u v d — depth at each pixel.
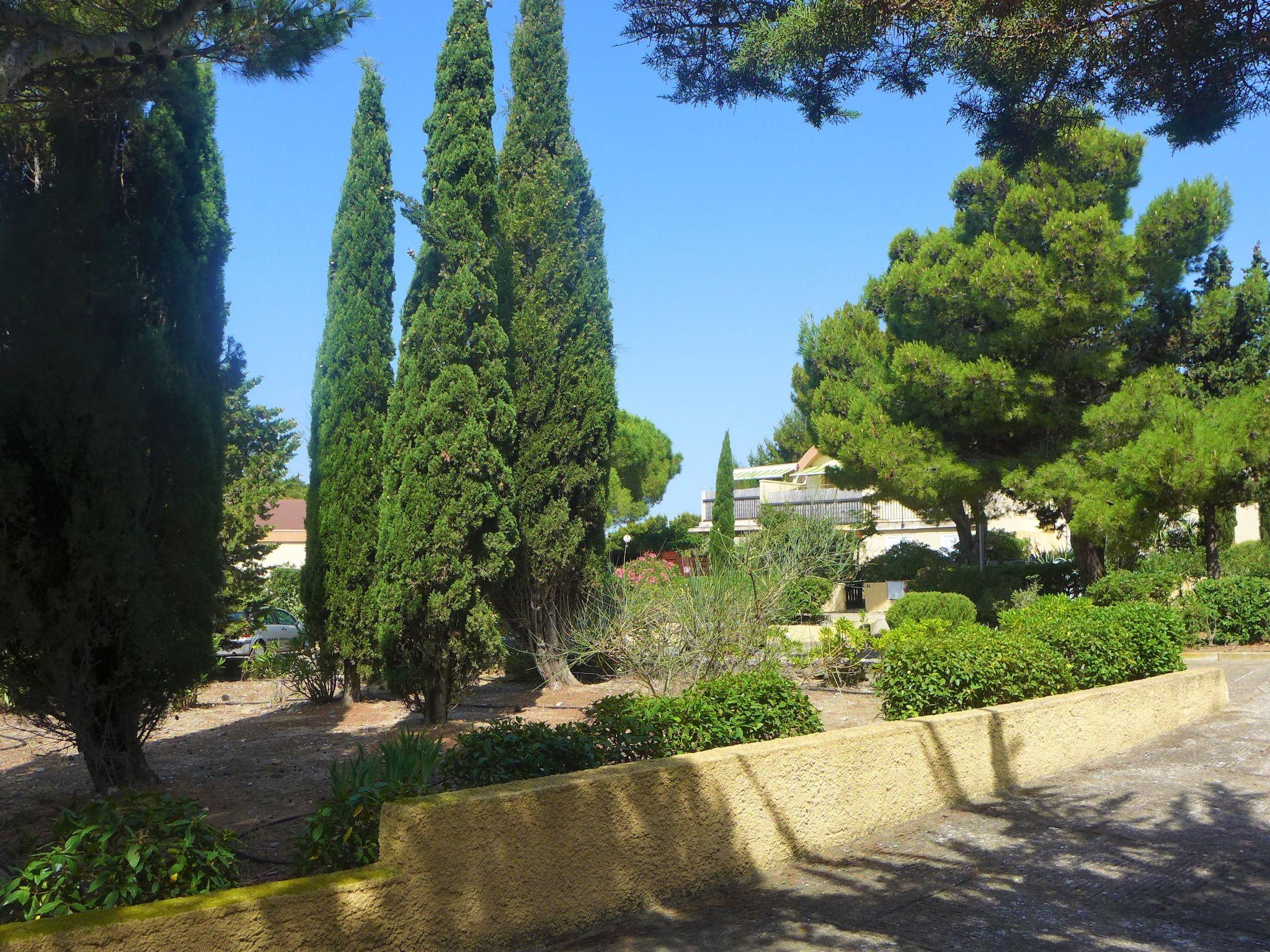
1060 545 36.38
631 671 11.98
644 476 46.44
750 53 5.92
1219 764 9.24
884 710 9.35
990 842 6.82
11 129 8.16
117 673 8.07
